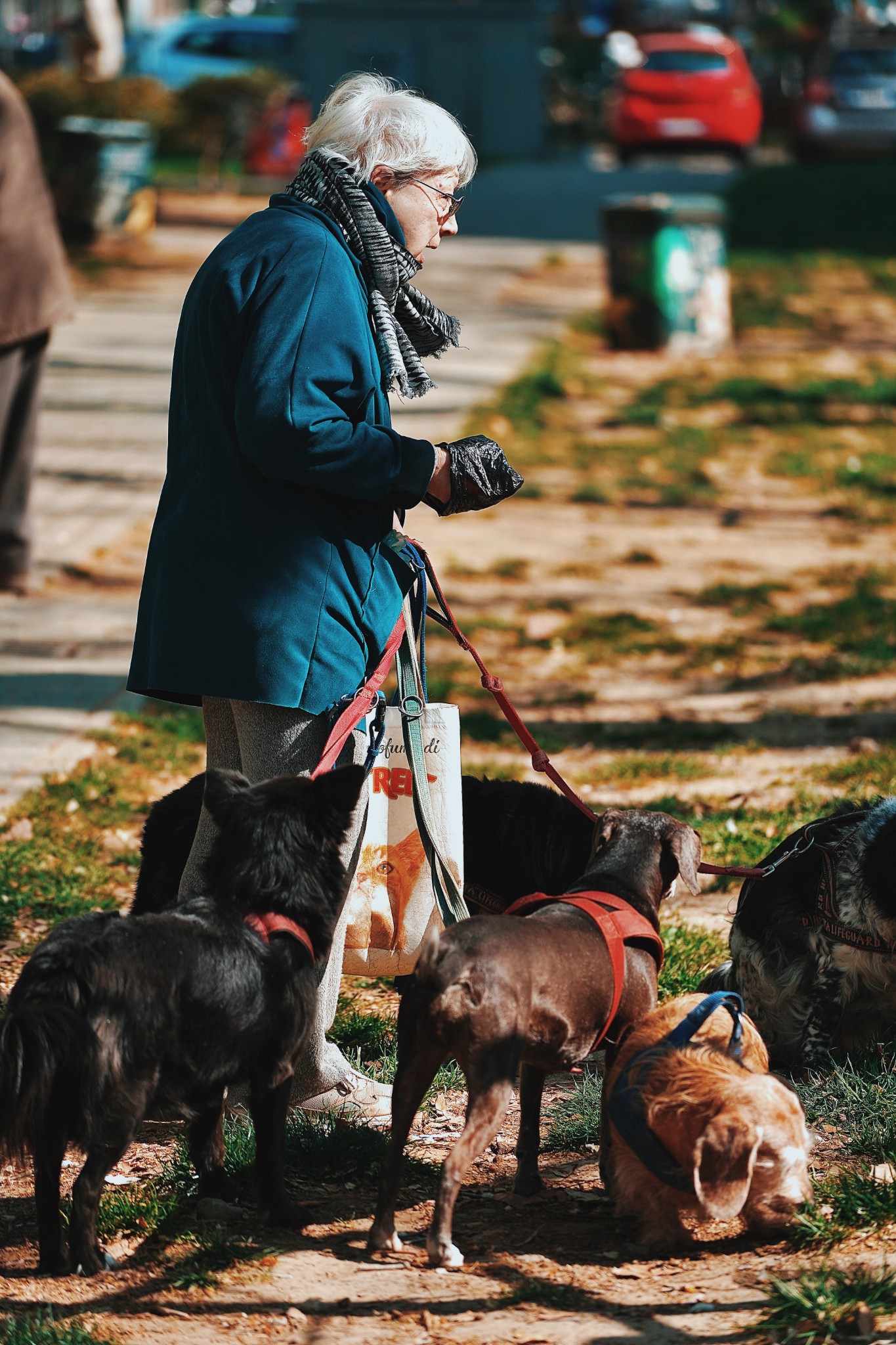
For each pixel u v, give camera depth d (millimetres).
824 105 49062
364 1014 8320
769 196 43312
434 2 53094
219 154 45219
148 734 12758
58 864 10156
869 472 22406
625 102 50094
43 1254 5551
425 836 6609
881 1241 5531
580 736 13211
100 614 15602
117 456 21094
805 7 65688
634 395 26641
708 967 8602
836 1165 6281
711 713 13797
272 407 5820
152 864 7418
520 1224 5988
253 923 5801
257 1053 5801
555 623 16344
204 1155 6164
